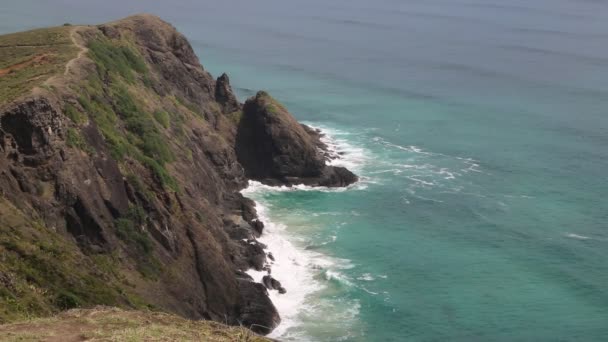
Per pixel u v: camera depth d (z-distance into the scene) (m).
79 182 61.22
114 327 35.62
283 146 102.62
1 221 49.91
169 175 75.25
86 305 46.75
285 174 102.19
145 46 104.88
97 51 89.81
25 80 70.88
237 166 100.38
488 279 77.81
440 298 73.25
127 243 63.00
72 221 59.12
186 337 35.22
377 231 88.81
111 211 63.75
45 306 43.44
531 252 84.94
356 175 108.62
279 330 65.56
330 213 93.62
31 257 48.00
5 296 41.34
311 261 79.44
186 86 106.62
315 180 102.88
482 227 91.62
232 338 36.62
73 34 92.00
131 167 71.19
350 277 76.31
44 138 59.72
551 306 72.62
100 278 54.31
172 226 69.31
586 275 79.50
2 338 32.41
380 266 79.38
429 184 106.56
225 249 75.31
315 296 72.12
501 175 111.88
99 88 78.81
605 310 72.25
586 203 101.00
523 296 74.44
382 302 71.50
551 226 92.69
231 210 88.12
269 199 97.06
